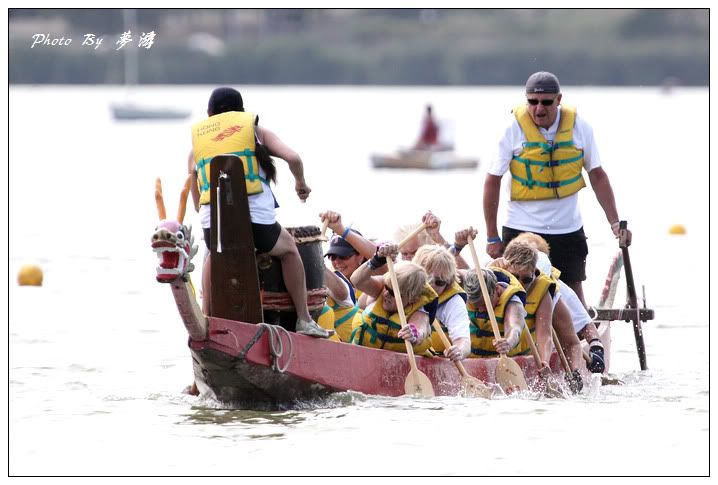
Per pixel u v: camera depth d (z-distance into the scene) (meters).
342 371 27.55
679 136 175.25
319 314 28.53
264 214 26.52
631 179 110.38
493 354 30.69
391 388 28.58
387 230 69.00
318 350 27.16
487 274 29.86
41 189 101.44
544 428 26.09
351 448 24.19
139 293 48.84
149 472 22.55
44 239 67.69
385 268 29.78
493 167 35.66
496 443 24.78
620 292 49.56
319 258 28.08
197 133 27.16
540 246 31.89
